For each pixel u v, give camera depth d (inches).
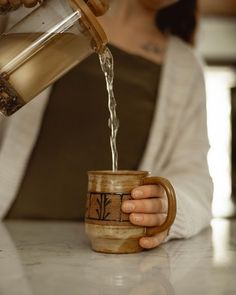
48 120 38.2
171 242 27.5
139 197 23.4
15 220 37.5
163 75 40.2
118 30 40.6
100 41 22.7
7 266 21.2
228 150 80.4
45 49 22.6
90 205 24.1
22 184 37.9
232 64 80.7
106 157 38.6
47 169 38.1
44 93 37.3
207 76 81.1
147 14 41.4
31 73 22.7
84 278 19.1
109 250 24.0
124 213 23.5
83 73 38.6
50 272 20.1
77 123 38.6
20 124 36.9
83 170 38.4
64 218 38.2
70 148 38.4
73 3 21.8
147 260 22.6
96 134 38.6
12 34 22.7
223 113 81.0
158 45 41.6
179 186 30.8
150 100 39.9
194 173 35.7
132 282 18.6
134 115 39.2
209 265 21.7
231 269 20.9
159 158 39.5
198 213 29.7
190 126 40.0
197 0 41.5
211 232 31.7
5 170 36.8
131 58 39.9
